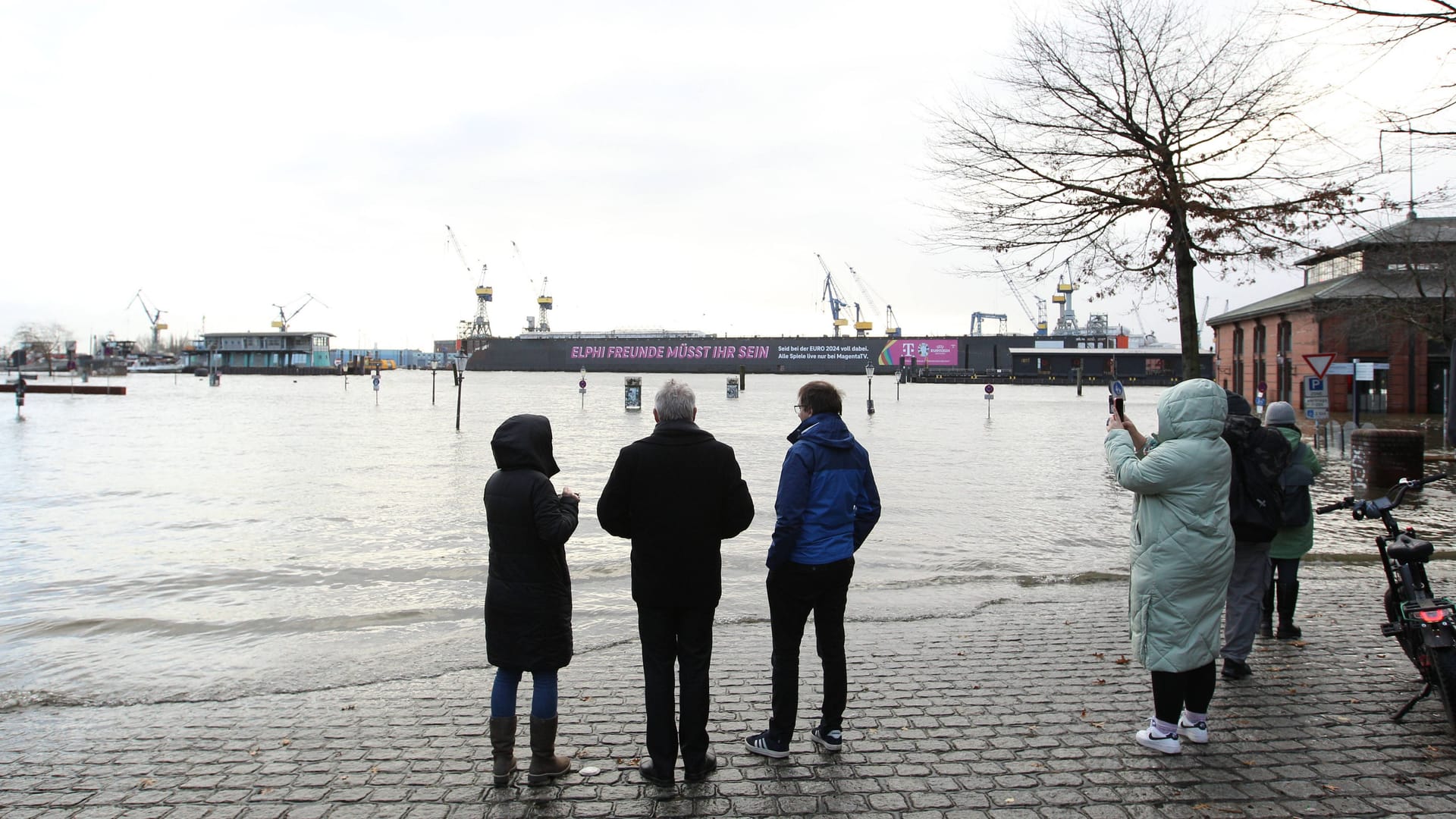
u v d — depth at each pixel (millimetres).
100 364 138875
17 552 11383
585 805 4180
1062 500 16375
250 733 5176
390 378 140250
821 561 4582
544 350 167250
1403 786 4309
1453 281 27578
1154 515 4676
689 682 4395
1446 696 4742
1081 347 131000
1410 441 16859
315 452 24922
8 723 5379
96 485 17969
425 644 7410
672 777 4320
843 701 4734
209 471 20359
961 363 138000
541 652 4367
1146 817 4016
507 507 4387
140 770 4609
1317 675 5957
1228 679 5887
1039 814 4051
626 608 8477
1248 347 54969
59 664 6883
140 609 8641
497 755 4371
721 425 36000
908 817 4031
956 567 10570
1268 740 4875
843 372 146875
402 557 11117
